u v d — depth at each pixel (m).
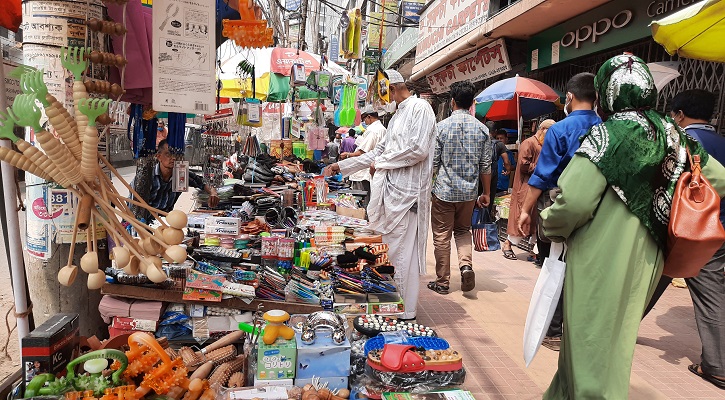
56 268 2.55
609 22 5.89
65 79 2.28
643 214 1.99
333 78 8.46
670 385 3.04
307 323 2.53
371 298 3.18
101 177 1.64
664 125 2.06
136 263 1.69
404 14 14.61
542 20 6.89
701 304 3.13
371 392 2.28
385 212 3.91
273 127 10.02
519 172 5.92
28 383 1.79
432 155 3.90
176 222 1.65
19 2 2.85
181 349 2.56
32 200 2.48
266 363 2.25
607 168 1.98
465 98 4.61
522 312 4.34
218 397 2.07
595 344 1.99
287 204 5.25
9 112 1.39
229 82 6.76
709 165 2.17
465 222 4.85
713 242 1.86
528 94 6.71
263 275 3.06
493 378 3.06
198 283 2.71
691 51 3.60
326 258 3.64
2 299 4.36
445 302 4.59
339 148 12.76
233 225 3.61
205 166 5.31
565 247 2.22
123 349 2.16
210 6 2.47
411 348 2.39
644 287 2.01
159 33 2.36
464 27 9.33
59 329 1.92
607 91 2.15
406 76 17.66
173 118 3.76
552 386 2.38
